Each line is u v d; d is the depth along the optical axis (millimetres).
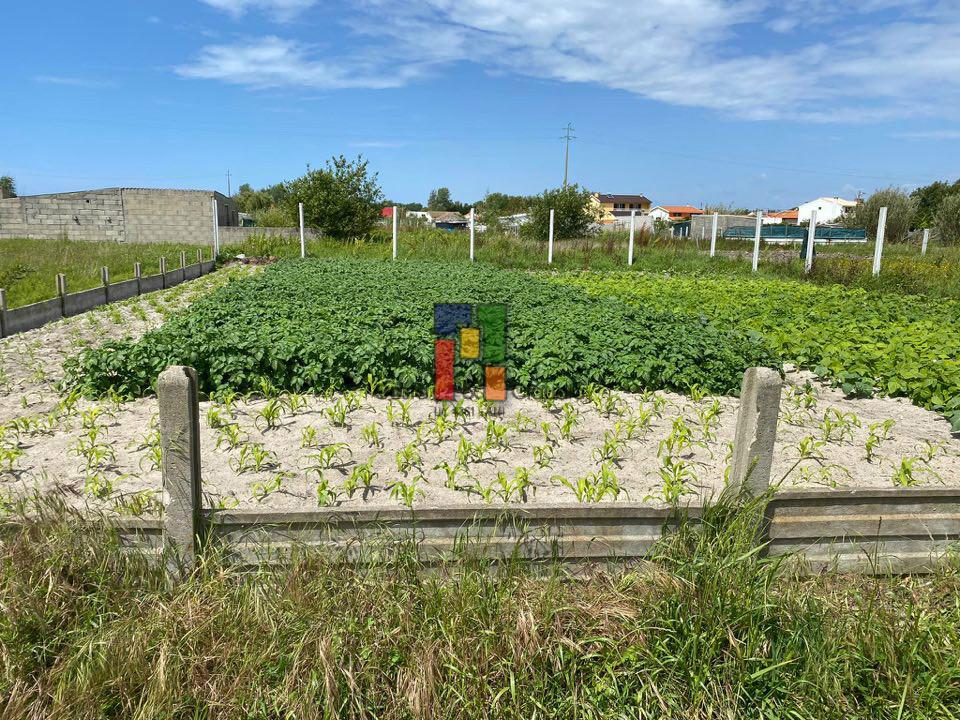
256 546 3850
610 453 6145
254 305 12250
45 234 36875
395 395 7836
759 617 3506
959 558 4133
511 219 45062
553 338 8977
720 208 53594
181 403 3639
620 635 3443
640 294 15938
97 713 3006
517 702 3148
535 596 3643
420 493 5082
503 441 6348
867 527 4164
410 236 32344
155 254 26547
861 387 8305
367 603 3559
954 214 38594
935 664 3357
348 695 3166
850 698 3324
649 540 4027
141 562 3768
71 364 8023
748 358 8820
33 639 3369
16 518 4008
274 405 6797
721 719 3211
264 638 3357
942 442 6711
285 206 38094
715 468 5879
